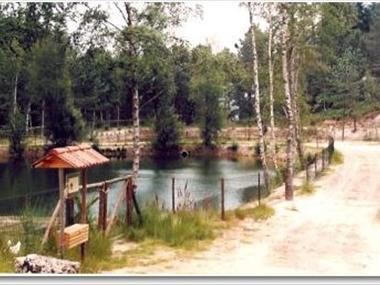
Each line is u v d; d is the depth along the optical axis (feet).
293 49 91.45
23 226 38.19
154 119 168.04
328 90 162.20
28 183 110.22
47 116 143.23
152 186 102.53
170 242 41.68
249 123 193.26
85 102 156.15
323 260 38.55
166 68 73.82
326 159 100.48
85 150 36.76
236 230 47.37
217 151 168.25
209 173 124.47
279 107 116.98
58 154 33.30
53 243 35.19
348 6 81.76
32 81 139.13
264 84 115.34
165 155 165.48
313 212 57.31
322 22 82.64
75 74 142.61
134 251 39.06
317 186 76.23
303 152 113.29
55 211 35.81
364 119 164.96
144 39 67.31
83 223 36.70
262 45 108.88
